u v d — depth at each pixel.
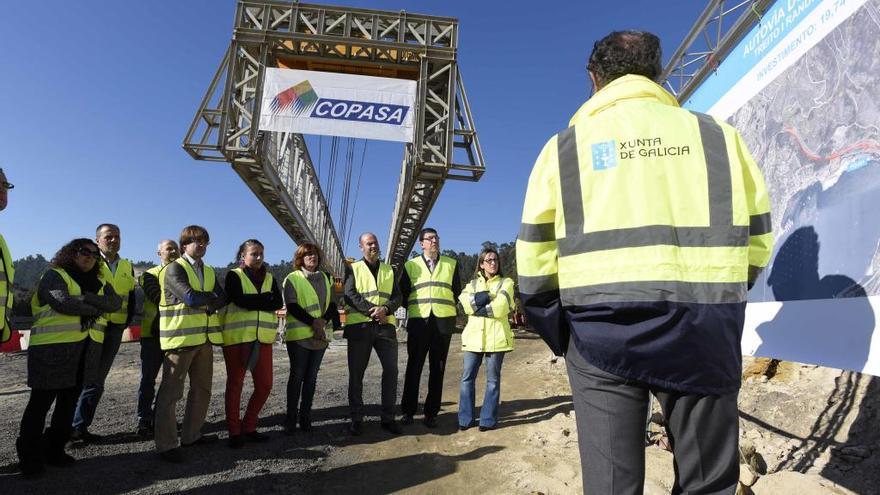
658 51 1.65
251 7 9.96
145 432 4.55
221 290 4.22
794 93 2.85
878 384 3.71
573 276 1.42
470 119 10.33
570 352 1.50
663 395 1.36
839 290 2.34
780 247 2.89
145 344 4.62
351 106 9.65
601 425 1.37
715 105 3.93
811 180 2.65
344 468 3.68
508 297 4.74
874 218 2.14
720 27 3.87
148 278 4.41
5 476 3.43
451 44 10.40
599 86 1.71
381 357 4.77
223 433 4.72
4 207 3.30
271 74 9.55
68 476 3.45
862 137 2.26
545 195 1.49
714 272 1.30
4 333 3.38
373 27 10.24
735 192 1.35
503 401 6.18
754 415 4.11
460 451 4.06
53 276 3.53
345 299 4.68
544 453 3.86
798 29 2.83
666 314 1.28
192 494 3.16
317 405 6.04
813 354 2.50
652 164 1.39
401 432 4.70
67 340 3.50
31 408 3.41
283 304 4.75
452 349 14.20
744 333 3.20
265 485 3.33
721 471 1.30
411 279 5.04
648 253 1.32
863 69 2.28
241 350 4.24
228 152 9.50
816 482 2.83
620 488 1.33
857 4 2.33
